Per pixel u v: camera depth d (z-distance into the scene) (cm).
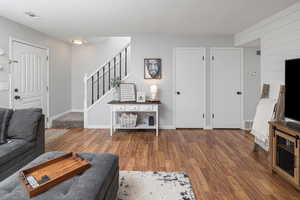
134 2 304
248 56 521
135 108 463
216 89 525
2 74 367
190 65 520
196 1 299
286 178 240
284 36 326
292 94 269
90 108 526
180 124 529
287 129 237
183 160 313
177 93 523
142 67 516
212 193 221
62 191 142
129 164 297
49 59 526
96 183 152
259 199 210
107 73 656
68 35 519
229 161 310
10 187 146
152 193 219
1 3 307
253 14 354
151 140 423
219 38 519
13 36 393
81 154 208
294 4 304
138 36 513
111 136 452
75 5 315
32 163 185
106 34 507
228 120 528
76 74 676
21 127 262
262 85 387
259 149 366
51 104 538
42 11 342
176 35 515
